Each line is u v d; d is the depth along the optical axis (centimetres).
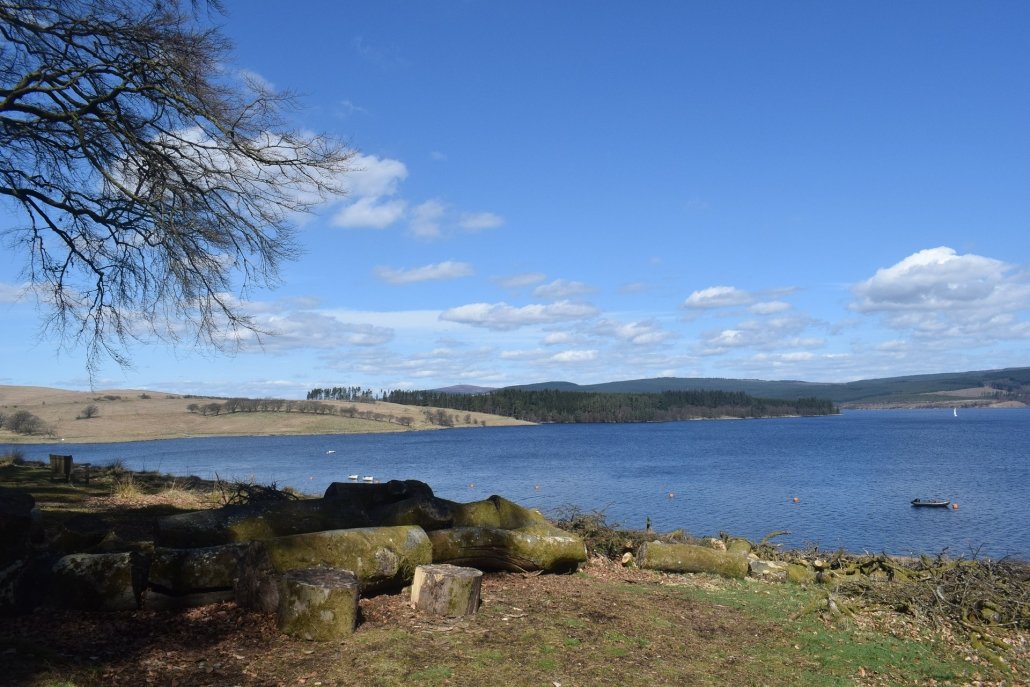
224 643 582
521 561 903
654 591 910
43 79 1059
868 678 674
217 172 1150
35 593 639
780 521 2670
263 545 657
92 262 1267
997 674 732
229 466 5716
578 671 586
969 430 12300
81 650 546
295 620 596
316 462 6575
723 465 5738
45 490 1472
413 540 752
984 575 1004
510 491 3719
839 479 4459
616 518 2664
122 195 1186
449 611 683
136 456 6819
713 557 1062
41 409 11544
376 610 683
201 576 670
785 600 944
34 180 1195
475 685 533
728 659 674
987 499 3412
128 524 1072
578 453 7662
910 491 3747
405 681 525
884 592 957
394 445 9969
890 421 18112
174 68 1075
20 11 1032
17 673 475
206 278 1144
